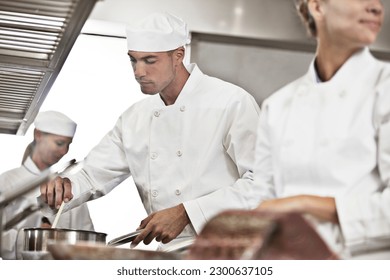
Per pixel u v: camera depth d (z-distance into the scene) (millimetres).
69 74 2898
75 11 2416
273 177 2074
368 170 1926
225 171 2609
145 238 2482
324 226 1856
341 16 1993
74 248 1655
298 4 2092
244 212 1458
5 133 3223
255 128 2562
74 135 2871
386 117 1906
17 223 2434
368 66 1976
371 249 1826
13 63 2844
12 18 2564
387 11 2221
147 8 2756
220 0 2660
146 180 2725
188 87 2666
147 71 2607
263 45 2596
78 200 2764
